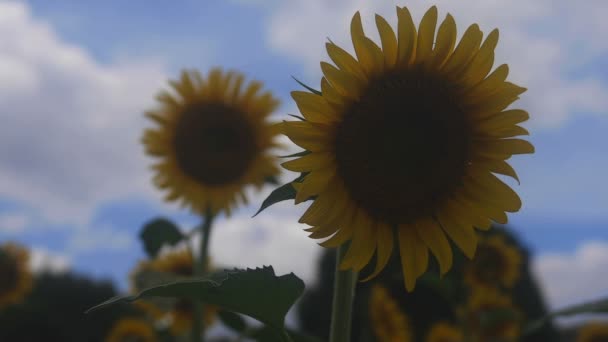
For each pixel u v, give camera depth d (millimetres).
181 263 1849
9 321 3404
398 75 909
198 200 1650
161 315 1812
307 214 905
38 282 4215
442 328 1750
